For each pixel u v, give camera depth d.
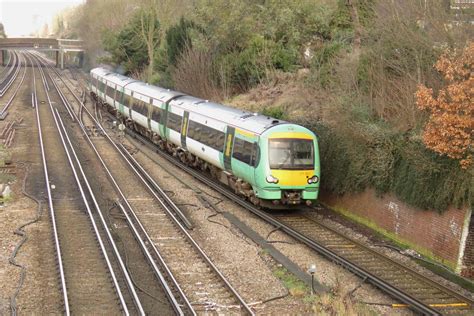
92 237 16.48
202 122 23.59
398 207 17.12
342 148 19.44
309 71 29.12
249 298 12.66
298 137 18.80
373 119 19.12
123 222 18.17
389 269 14.64
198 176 24.34
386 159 17.33
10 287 12.81
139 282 13.38
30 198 20.41
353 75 21.09
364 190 18.67
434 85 17.77
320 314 11.69
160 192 21.36
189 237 16.28
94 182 23.08
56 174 24.20
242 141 19.86
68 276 13.56
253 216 19.17
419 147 16.05
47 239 16.17
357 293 13.21
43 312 11.66
